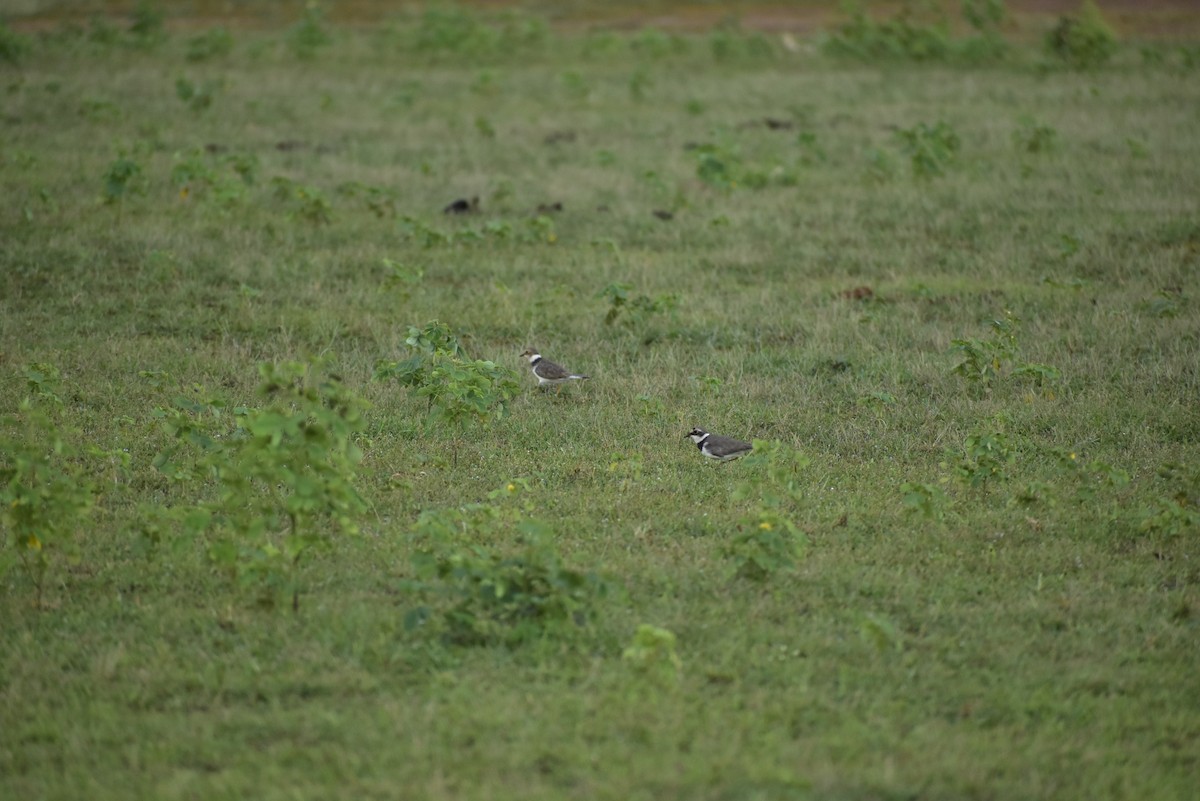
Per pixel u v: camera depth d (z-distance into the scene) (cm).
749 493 1759
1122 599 1678
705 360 2639
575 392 2478
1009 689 1441
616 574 1689
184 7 8319
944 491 2019
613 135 4897
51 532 1602
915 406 2381
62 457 2072
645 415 2322
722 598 1662
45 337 2688
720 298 3028
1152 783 1252
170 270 3058
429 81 6038
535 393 2473
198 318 2814
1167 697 1429
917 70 6372
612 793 1222
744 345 2731
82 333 2736
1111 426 2264
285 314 2836
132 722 1367
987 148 4547
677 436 2252
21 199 3578
